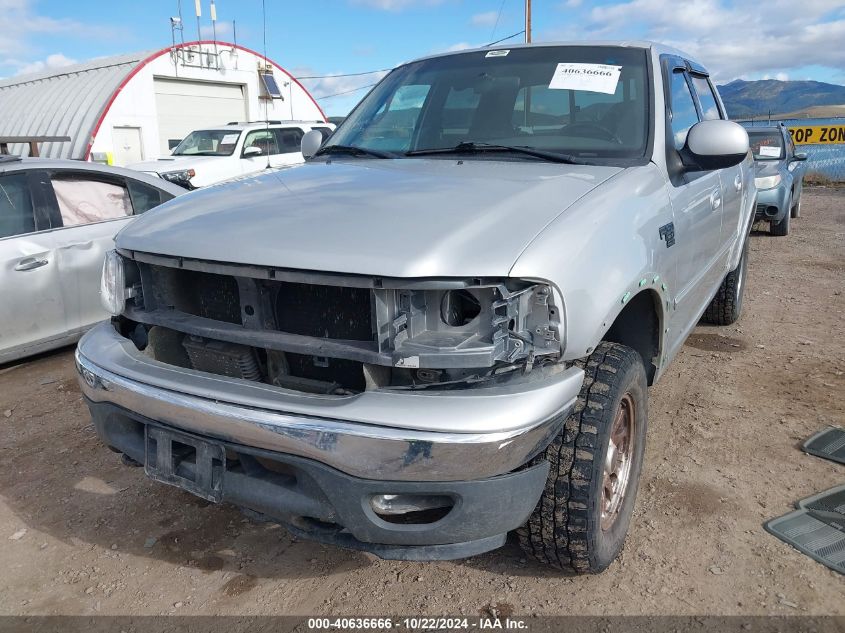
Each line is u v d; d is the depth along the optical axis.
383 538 2.07
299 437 2.01
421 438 1.91
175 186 6.21
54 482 3.52
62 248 5.11
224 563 2.85
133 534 3.06
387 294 1.98
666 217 2.88
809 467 3.40
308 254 2.08
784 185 10.55
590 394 2.35
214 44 22.86
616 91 3.21
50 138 8.13
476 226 2.12
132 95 20.81
